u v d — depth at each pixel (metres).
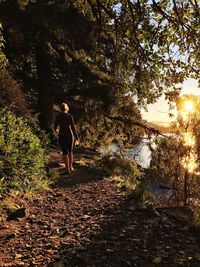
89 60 21.88
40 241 5.76
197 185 9.48
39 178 9.99
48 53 19.91
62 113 12.22
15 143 9.28
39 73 21.72
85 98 23.17
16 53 20.06
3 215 6.91
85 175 11.78
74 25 17.39
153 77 8.13
